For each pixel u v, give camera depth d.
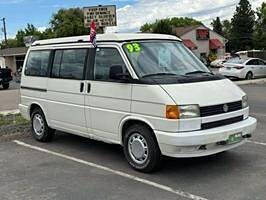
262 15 69.00
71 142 8.77
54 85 8.04
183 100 5.88
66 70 7.80
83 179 6.30
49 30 83.94
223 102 6.18
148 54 6.79
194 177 6.21
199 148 5.94
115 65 6.62
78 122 7.55
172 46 7.26
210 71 7.15
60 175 6.54
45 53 8.44
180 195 5.52
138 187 5.87
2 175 6.64
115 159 7.34
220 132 5.99
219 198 5.36
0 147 8.57
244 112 6.60
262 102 14.42
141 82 6.26
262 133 9.03
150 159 6.28
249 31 87.69
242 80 24.16
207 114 6.00
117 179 6.25
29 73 8.89
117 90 6.63
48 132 8.66
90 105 7.18
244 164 6.76
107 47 6.95
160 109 5.97
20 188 6.00
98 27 15.58
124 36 6.93
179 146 5.83
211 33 74.00
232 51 85.62
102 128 7.03
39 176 6.52
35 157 7.68
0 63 68.38
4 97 19.19
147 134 6.26
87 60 7.32
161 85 6.10
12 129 9.98
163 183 6.00
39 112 8.71
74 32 78.00
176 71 6.71
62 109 7.88
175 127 5.84
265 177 6.09
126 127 6.66
